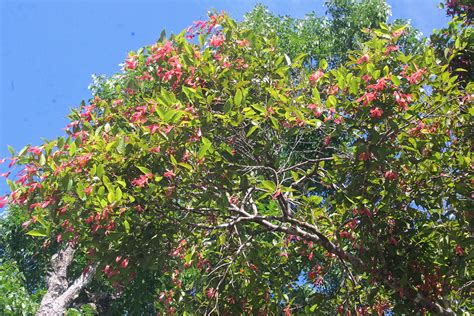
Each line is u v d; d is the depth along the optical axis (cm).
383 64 850
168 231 827
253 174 923
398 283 838
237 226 916
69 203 786
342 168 858
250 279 944
